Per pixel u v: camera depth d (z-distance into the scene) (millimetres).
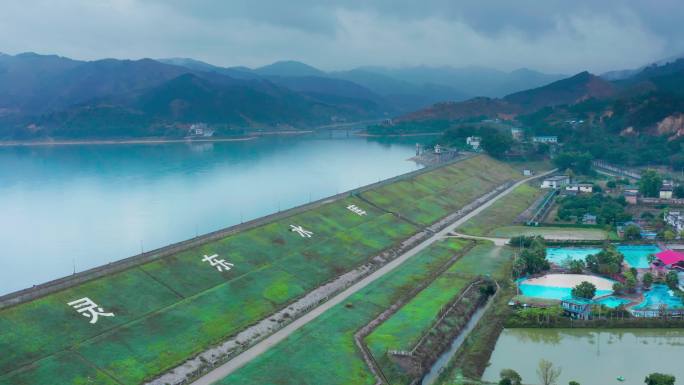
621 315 143500
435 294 162125
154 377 109750
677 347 131875
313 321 139750
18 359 106000
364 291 162375
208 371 114188
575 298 156250
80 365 108562
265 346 125750
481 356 126188
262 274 161250
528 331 140875
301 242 188000
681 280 168500
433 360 124312
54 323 117625
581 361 124812
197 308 136875
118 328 122062
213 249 165375
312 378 114125
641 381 115562
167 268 149125
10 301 117688
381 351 126000
